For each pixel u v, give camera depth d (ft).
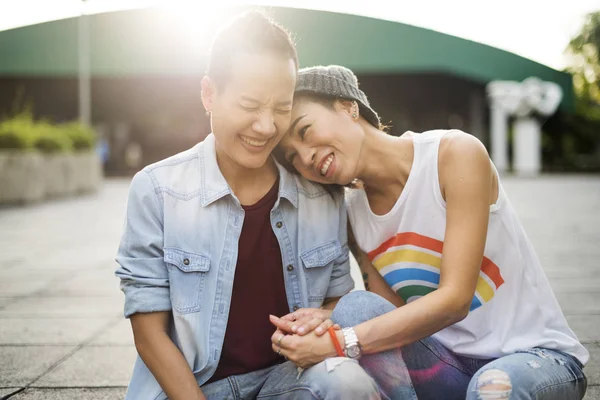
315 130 5.58
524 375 5.07
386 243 6.07
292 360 5.08
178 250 5.46
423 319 5.12
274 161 5.98
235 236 5.63
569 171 73.46
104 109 83.30
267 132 5.21
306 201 6.00
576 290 13.32
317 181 5.88
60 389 7.97
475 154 5.48
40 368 8.80
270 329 5.73
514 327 5.65
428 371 5.66
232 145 5.35
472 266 5.32
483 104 78.13
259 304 5.72
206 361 5.41
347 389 4.77
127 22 56.44
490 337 5.67
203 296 5.48
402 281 5.97
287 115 5.35
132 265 5.42
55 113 82.84
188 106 83.46
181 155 5.77
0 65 57.31
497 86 61.26
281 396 5.14
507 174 64.13
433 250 5.76
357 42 54.08
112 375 8.48
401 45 55.01
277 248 5.81
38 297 13.32
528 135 63.98
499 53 57.72
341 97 5.62
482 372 5.13
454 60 56.34
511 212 5.84
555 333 5.65
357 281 13.83
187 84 76.95
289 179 5.90
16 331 10.71
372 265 6.34
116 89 79.61
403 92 80.07
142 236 5.47
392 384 5.20
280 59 5.13
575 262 16.71
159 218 5.56
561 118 83.10
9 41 56.95
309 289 5.93
